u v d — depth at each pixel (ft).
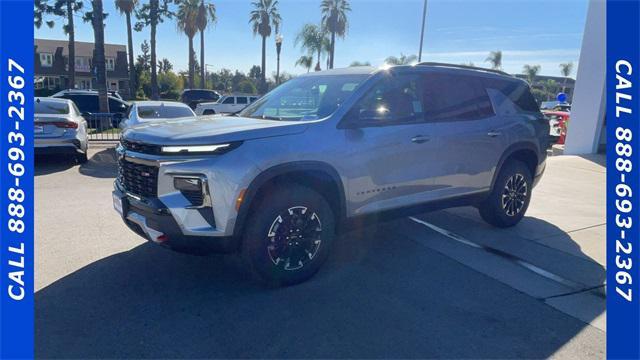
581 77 43.42
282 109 14.32
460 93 15.81
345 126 12.65
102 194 22.43
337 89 13.74
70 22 95.30
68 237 15.76
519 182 17.93
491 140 16.30
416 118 14.29
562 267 14.06
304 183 12.45
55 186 24.18
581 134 43.96
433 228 17.84
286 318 10.62
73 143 29.45
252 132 11.30
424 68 14.93
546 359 9.34
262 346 9.52
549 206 22.33
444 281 12.87
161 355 9.14
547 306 11.51
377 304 11.41
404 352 9.42
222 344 9.55
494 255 14.99
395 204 13.94
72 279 12.36
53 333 9.76
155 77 104.88
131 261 13.69
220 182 10.71
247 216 11.45
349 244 15.83
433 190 14.92
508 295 12.08
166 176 10.91
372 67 14.37
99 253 14.30
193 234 10.84
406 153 13.84
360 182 12.92
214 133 11.10
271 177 11.29
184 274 12.85
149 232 11.36
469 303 11.60
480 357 9.32
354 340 9.80
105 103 55.52
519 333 10.26
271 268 11.73
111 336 9.73
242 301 11.37
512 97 17.70
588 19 42.27
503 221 17.69
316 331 10.11
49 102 31.30
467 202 16.38
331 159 12.20
